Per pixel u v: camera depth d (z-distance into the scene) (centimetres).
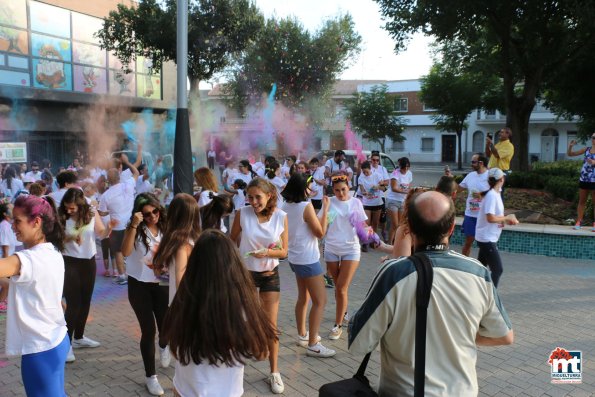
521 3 1445
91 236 468
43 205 287
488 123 4331
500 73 1789
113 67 2195
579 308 605
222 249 223
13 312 279
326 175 1109
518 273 772
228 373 226
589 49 1712
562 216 1023
